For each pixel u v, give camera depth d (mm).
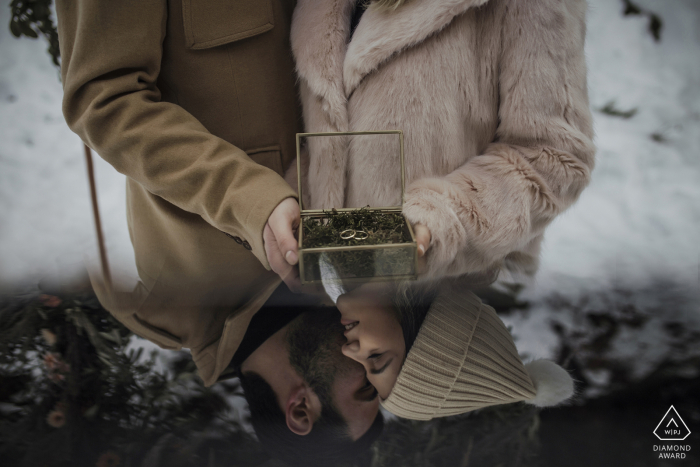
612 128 2266
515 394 1192
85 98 1288
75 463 1096
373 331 1291
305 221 1321
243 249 1451
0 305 1407
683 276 1569
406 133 1382
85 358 1268
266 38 1383
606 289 1487
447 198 1307
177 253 1496
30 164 2303
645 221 1925
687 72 2379
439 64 1344
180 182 1286
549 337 1308
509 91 1350
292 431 1129
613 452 1103
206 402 1174
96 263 1608
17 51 2490
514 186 1322
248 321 1332
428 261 1315
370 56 1337
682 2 2402
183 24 1335
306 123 1441
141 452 1110
